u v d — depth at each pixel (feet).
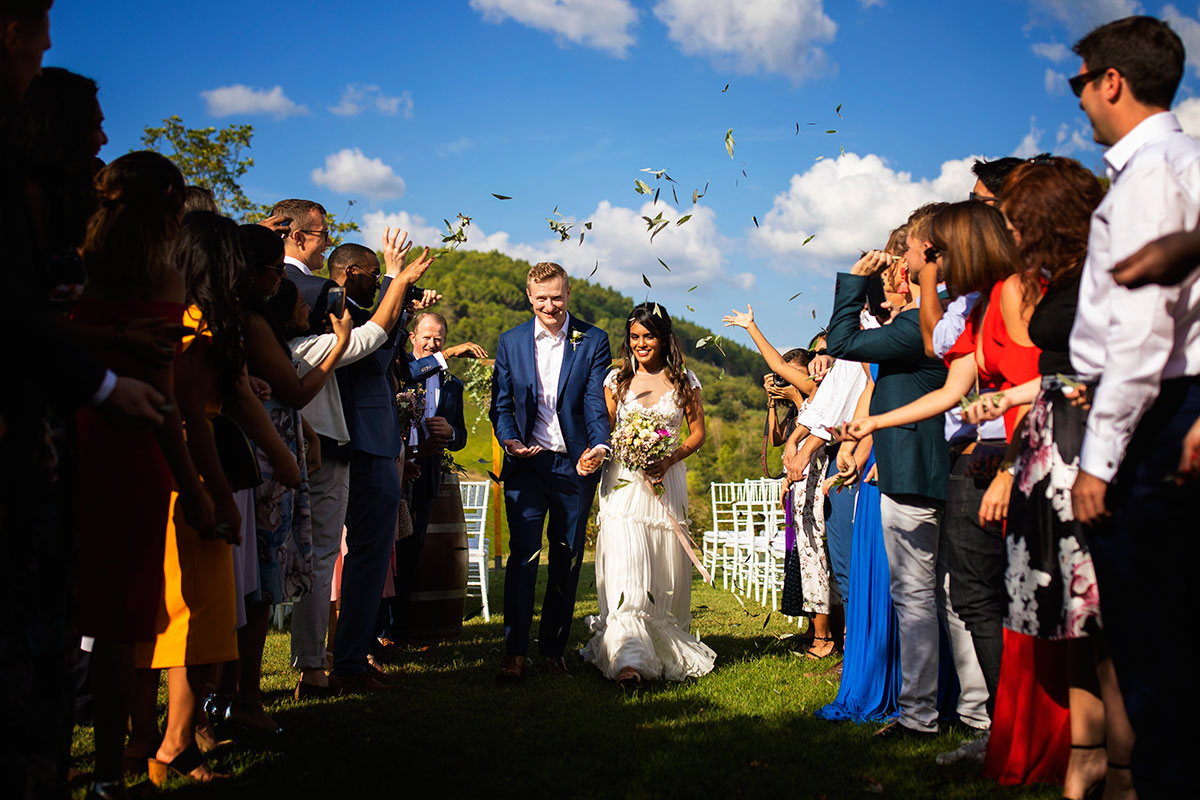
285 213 14.19
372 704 13.56
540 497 16.52
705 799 9.34
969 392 10.14
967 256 9.83
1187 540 6.75
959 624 11.88
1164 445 6.77
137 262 8.21
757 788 9.68
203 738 10.68
